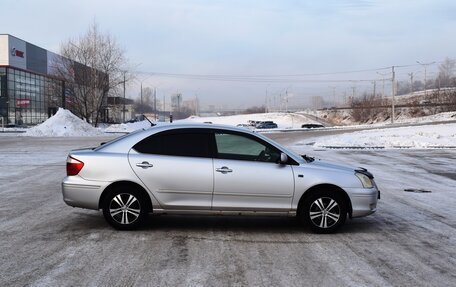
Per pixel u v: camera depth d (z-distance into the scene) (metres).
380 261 6.11
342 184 7.49
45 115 80.50
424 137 32.62
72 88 62.34
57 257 6.09
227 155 7.48
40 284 5.12
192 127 7.59
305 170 7.48
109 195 7.43
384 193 11.72
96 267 5.70
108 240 6.94
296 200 7.44
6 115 67.62
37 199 10.32
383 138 32.00
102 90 63.12
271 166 7.46
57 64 65.19
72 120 46.62
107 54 63.56
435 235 7.53
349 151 25.34
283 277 5.43
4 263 5.84
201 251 6.44
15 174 14.73
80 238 7.05
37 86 77.56
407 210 9.58
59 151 24.28
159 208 7.40
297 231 7.69
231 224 8.13
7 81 67.50
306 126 83.19
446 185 13.17
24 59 71.56
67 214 8.74
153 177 7.34
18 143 31.28
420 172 16.16
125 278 5.32
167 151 7.48
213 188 7.32
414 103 108.19
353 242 7.04
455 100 100.94
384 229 7.91
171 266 5.77
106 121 81.94
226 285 5.15
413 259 6.21
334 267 5.83
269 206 7.41
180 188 7.34
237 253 6.37
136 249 6.49
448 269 5.81
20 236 7.13
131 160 7.41
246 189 7.35
